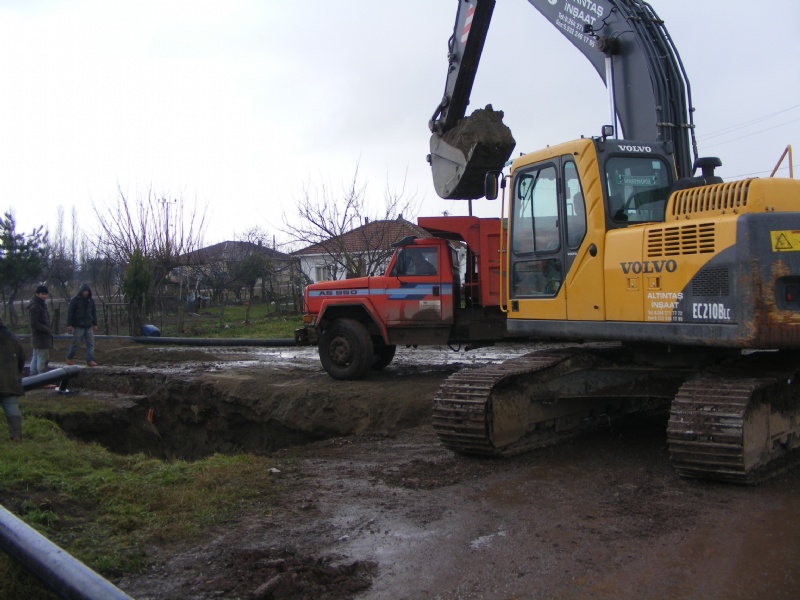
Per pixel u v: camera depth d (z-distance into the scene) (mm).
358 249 23656
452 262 10633
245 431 11148
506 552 4223
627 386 6609
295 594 3736
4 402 7387
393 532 4625
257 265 32625
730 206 5223
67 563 3098
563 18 8266
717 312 5098
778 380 5398
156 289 25188
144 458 6719
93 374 12750
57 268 32219
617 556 4102
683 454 5289
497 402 6289
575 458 6375
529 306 6852
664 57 7109
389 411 9516
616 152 6223
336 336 10992
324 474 6164
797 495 5062
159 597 3764
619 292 5875
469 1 9391
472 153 9195
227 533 4680
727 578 3773
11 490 5332
